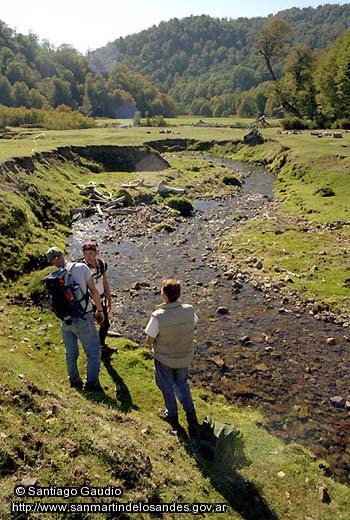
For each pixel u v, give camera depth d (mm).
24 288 15375
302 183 36531
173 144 66375
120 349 12234
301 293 16516
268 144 56938
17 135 67250
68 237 24609
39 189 28047
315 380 11492
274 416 10148
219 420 9562
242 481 7668
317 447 9219
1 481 5551
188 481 6992
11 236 18953
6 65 180625
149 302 16109
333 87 81312
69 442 6598
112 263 20453
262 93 168125
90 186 35000
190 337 8461
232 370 11906
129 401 9680
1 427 6406
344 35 88250
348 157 37906
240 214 29031
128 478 6371
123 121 130250
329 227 24109
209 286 17547
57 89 170500
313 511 7273
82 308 8945
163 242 23609
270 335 13750
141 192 34188
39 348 11625
